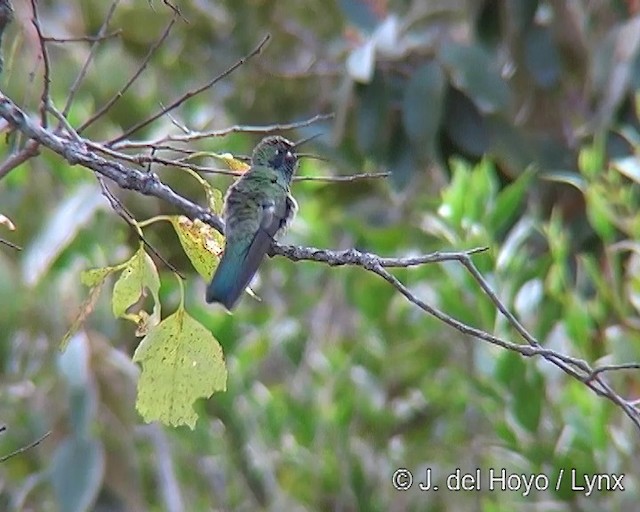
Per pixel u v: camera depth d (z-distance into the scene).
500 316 10.70
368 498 13.93
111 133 14.10
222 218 7.43
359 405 14.06
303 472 14.00
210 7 14.54
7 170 7.29
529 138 12.30
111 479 11.81
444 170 12.28
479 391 11.05
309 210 14.27
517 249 11.48
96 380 11.86
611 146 12.56
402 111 12.05
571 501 11.18
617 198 11.22
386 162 12.13
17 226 13.01
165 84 14.72
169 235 12.81
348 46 13.62
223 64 14.45
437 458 13.84
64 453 11.34
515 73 12.77
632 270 11.02
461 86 11.68
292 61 14.44
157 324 7.03
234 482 13.92
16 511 11.48
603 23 12.95
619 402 6.57
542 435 11.29
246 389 14.01
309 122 7.63
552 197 12.64
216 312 13.38
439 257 6.72
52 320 12.20
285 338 14.15
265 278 15.05
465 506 13.72
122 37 14.23
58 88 13.73
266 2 14.37
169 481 12.87
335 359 14.12
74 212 11.86
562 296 10.89
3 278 11.96
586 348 10.75
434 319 13.05
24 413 12.30
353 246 14.38
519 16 12.07
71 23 14.13
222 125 14.63
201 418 13.55
